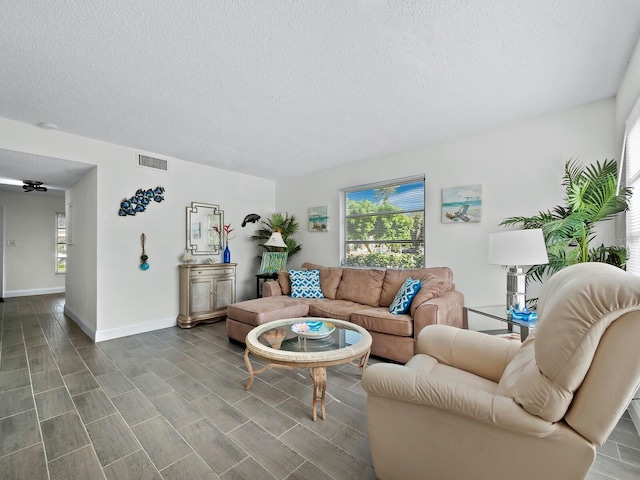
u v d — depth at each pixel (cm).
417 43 176
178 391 219
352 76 210
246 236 496
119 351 301
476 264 322
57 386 225
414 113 272
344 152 386
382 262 413
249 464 145
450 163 340
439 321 245
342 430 173
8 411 191
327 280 393
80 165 333
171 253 400
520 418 96
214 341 335
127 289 358
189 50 180
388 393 120
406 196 389
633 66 191
